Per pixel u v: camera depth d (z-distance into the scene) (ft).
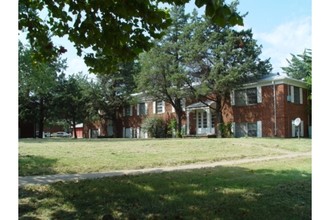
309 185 24.13
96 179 27.96
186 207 18.75
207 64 92.94
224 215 17.20
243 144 61.26
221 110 97.91
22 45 92.53
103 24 20.51
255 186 24.18
